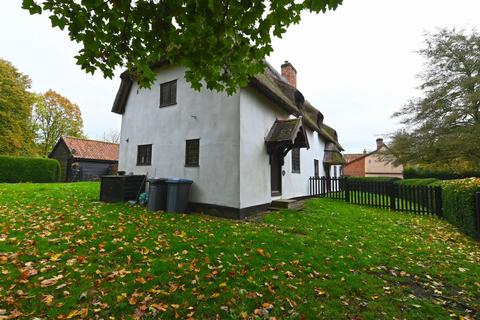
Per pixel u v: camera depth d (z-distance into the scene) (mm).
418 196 9852
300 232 6336
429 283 3736
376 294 3320
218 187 8484
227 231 6047
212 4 2869
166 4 2863
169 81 10289
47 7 2861
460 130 15703
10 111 23469
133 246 4633
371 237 6105
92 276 3438
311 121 14953
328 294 3262
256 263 4152
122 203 9367
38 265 3686
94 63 3455
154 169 10383
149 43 3314
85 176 24062
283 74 15695
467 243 5887
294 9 3102
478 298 3355
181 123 9695
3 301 2768
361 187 11961
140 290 3146
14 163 17859
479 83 15188
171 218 7297
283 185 11258
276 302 3035
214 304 2939
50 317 2562
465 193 6633
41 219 6246
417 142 17625
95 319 2584
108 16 3010
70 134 35719
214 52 3488
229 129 8414
